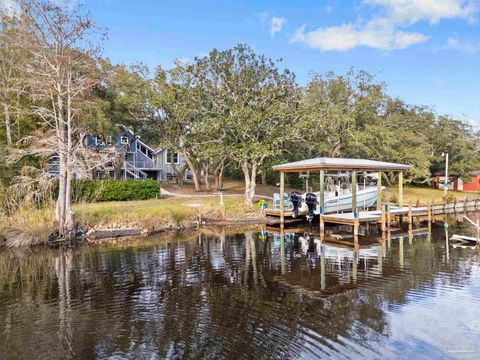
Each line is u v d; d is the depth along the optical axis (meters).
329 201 20.56
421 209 21.33
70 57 16.67
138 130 33.47
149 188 27.62
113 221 18.33
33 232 15.70
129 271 11.50
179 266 12.01
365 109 32.44
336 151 32.88
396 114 38.91
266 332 6.91
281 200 19.98
